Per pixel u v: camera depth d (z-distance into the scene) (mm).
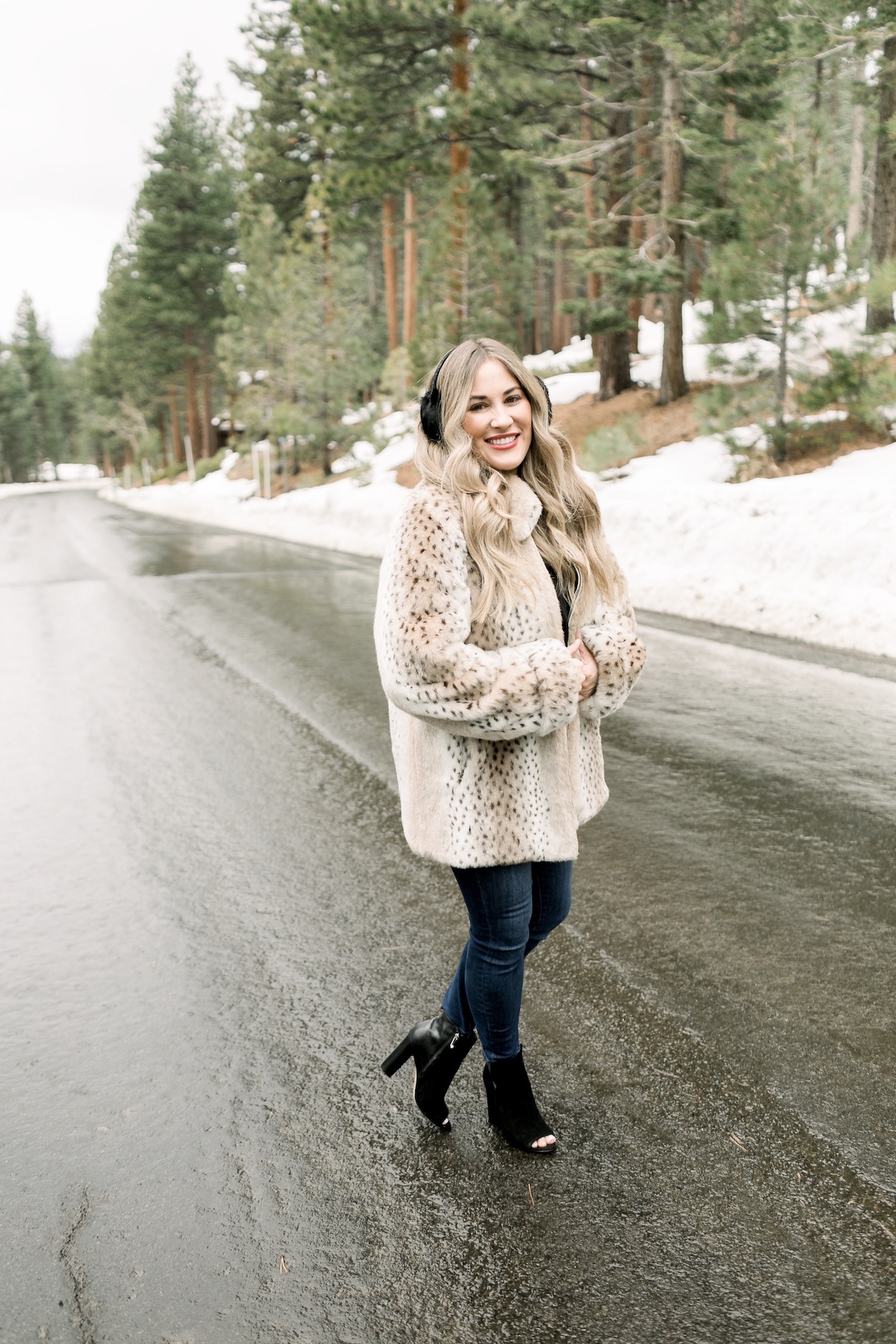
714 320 12812
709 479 13414
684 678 6344
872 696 5777
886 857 3734
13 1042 2777
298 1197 2139
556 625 1999
